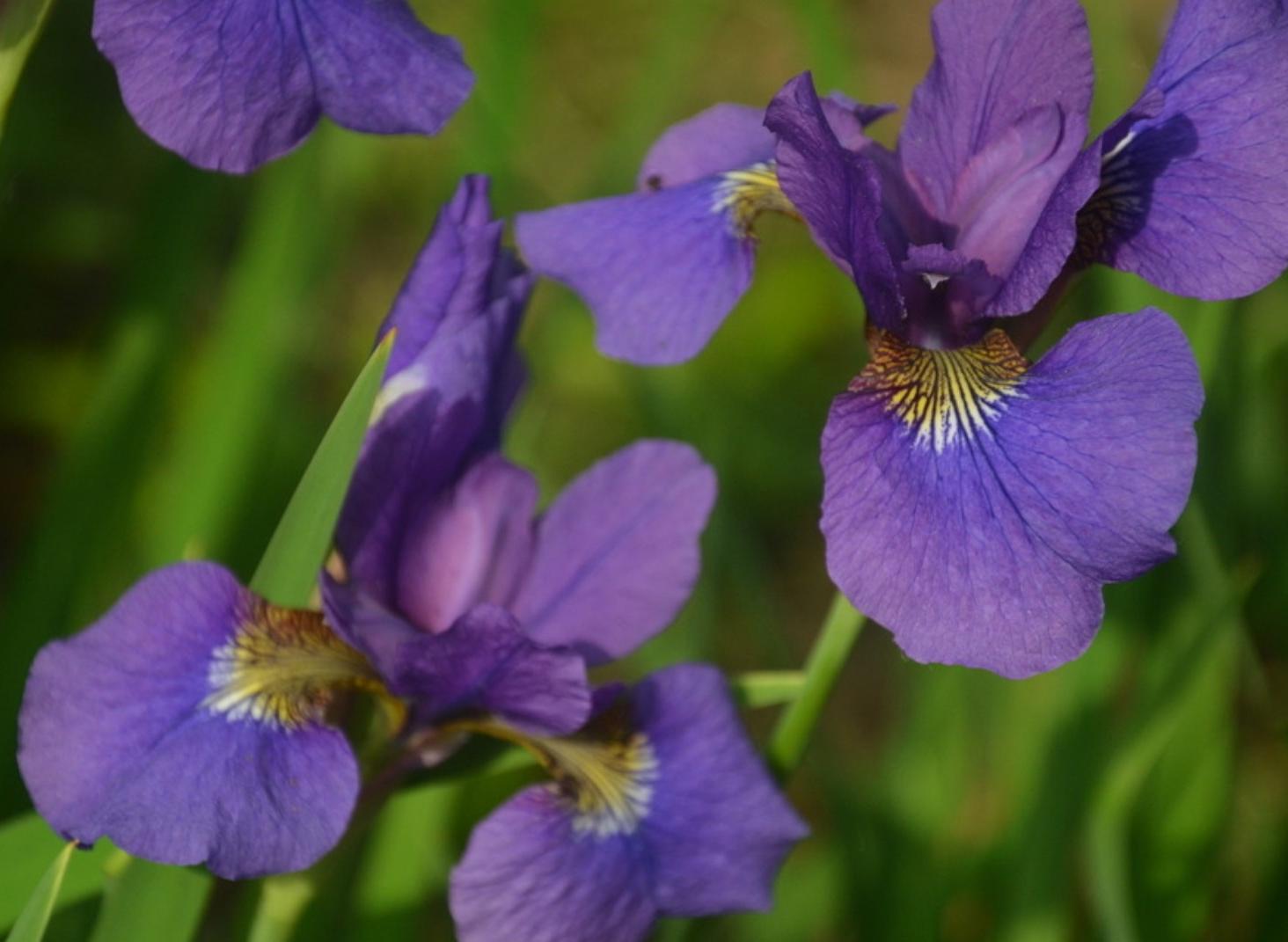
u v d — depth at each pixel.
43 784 0.51
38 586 0.66
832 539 0.51
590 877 0.53
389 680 0.53
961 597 0.50
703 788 0.54
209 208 0.68
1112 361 0.51
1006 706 0.67
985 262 0.54
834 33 0.68
